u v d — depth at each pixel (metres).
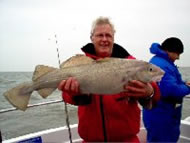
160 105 1.30
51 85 0.96
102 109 0.96
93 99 0.97
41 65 0.98
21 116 4.27
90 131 0.99
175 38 1.43
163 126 1.31
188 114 3.02
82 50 1.06
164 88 1.27
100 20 1.00
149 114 1.34
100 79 0.93
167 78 1.28
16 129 3.52
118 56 1.06
